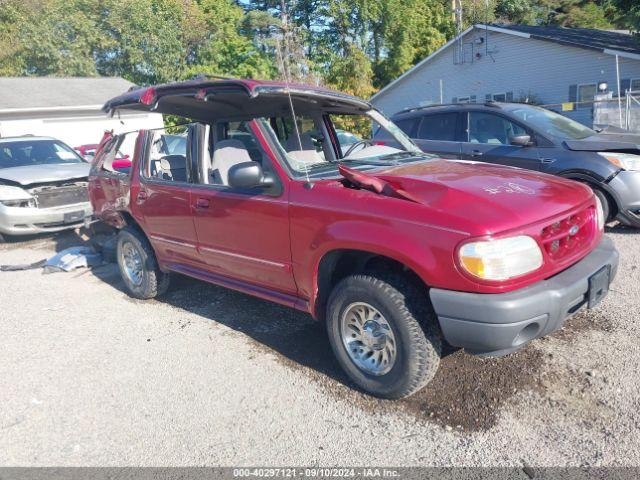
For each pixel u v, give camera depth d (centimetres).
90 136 2673
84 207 873
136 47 3481
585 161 657
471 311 289
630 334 399
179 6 3553
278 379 379
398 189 331
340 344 354
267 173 381
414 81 2836
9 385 397
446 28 3862
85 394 377
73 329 496
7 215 824
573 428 302
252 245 401
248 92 383
